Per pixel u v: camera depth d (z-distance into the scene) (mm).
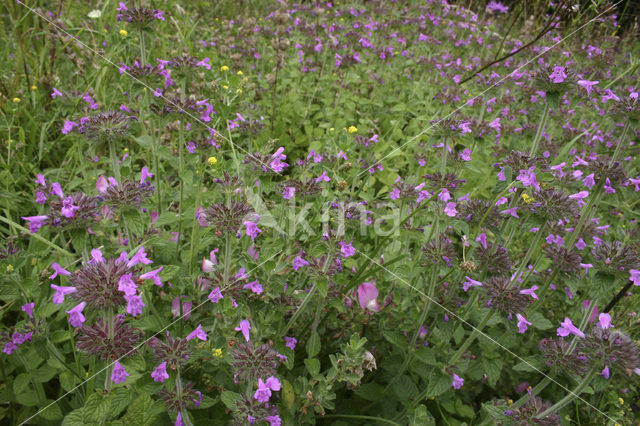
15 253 367
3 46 804
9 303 382
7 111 613
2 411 354
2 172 508
